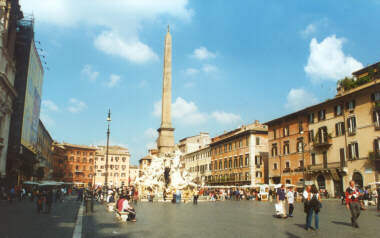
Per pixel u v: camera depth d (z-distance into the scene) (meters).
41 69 63.22
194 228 13.82
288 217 18.69
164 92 45.69
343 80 46.50
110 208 24.47
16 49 51.88
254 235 11.80
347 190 14.34
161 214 20.88
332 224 15.08
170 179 43.28
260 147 65.06
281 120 58.09
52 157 106.31
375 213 21.36
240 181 67.31
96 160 128.12
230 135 75.69
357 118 42.25
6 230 13.36
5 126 44.91
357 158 41.69
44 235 12.02
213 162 81.25
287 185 41.94
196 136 101.75
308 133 51.22
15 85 50.72
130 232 12.72
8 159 48.03
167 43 46.97
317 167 48.06
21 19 53.41
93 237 11.54
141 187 43.44
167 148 44.50
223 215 20.14
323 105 48.06
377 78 41.19
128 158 132.88
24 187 53.59
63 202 39.56
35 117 59.62
